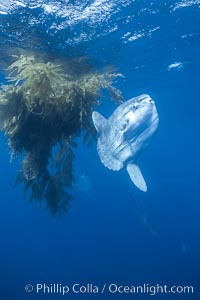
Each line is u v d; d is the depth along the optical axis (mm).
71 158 10039
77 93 9008
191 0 12188
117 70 18078
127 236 72688
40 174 9844
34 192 10070
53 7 10688
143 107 4754
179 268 38312
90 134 9609
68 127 9367
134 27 13586
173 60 19641
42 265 50344
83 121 9336
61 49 12828
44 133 9383
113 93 10547
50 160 9945
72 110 9023
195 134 55438
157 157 86438
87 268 45344
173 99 30891
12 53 12789
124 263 45625
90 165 72312
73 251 64750
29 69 8438
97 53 14266
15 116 9172
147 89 25797
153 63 19359
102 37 13219
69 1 10492
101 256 53250
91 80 9742
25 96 8758
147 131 4727
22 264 51531
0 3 10258
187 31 15203
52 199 10016
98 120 5699
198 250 44656
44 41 12227
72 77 13047
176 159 95750
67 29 11922
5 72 14133
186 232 62156
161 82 24359
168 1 12055
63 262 52062
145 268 41219
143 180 4863
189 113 38219
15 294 35781
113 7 11539
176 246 51719
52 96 8680
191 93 29297
